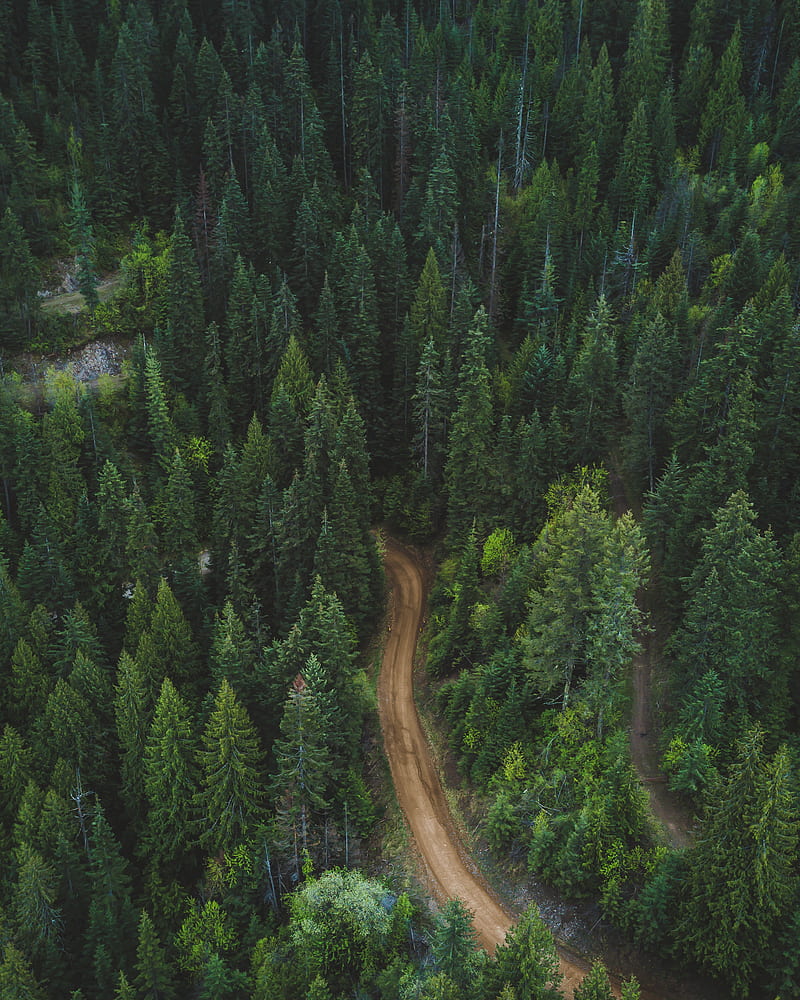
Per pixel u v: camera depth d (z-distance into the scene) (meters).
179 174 95.31
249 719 51.19
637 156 95.44
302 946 44.00
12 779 52.16
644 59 104.19
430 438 75.75
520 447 66.31
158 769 50.72
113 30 109.81
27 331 84.62
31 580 62.94
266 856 48.22
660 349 63.66
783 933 37.88
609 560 45.53
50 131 96.38
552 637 47.88
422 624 69.50
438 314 79.31
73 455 73.69
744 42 106.81
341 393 75.75
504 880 48.19
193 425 78.31
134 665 53.59
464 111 99.25
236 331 80.00
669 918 41.16
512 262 90.38
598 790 45.59
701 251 82.62
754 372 57.81
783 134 95.88
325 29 114.75
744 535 48.03
